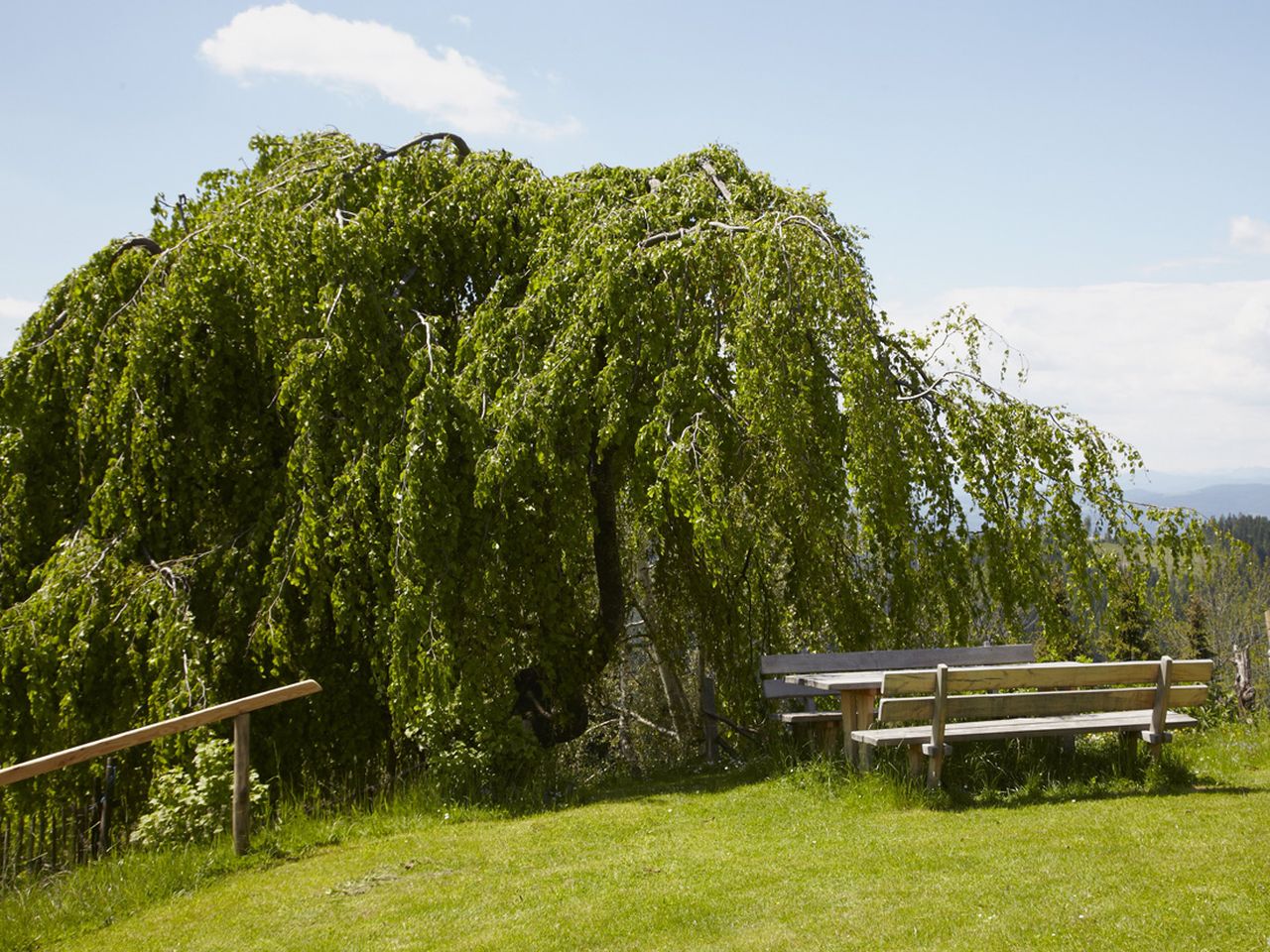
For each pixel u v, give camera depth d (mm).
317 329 8641
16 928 5047
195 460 9023
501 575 8891
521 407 8297
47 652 8195
